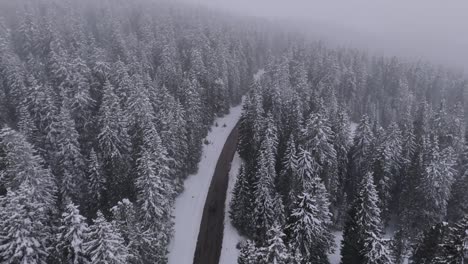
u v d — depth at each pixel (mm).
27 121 42094
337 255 42688
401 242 39906
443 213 46656
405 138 56125
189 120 58031
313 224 29797
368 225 32375
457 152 61719
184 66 82000
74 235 23016
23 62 64000
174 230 43812
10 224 22891
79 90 48719
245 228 43062
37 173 33031
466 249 22750
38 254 24828
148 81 59906
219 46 91562
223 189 54031
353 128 84562
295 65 96375
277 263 23016
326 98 76062
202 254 41375
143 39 90312
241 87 95625
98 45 81188
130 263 27641
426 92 105000
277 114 61719
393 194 51531
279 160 51719
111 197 39812
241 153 59969
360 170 52188
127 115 49031
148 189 35625
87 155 47188
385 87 104688
